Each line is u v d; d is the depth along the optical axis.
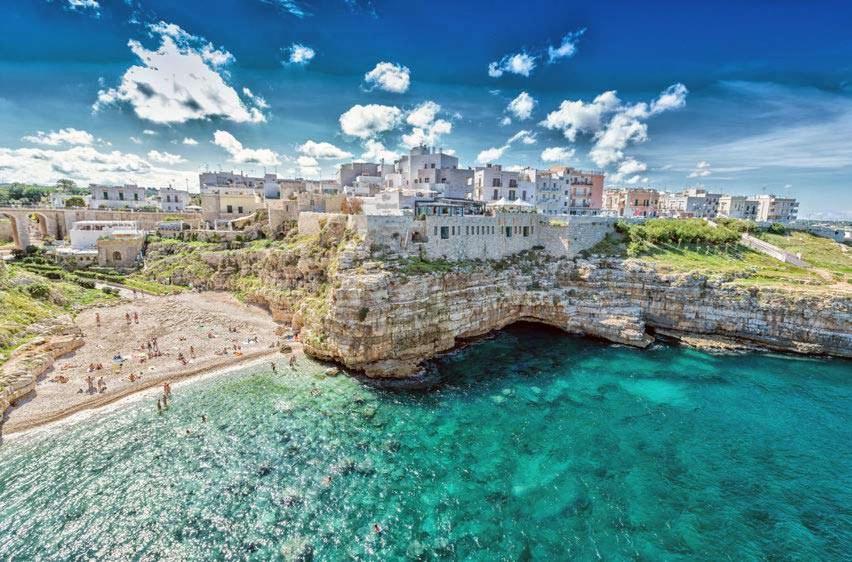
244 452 35.22
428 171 98.81
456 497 30.86
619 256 70.38
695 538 27.75
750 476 33.59
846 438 38.72
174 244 90.25
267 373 49.03
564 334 64.62
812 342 58.88
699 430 39.50
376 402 43.28
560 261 69.56
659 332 64.62
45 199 159.12
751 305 60.88
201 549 26.50
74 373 46.38
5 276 59.81
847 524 29.12
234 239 88.81
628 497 31.09
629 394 46.03
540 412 42.06
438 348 54.91
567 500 30.70
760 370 53.12
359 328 47.97
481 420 40.47
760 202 142.12
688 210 141.62
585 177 114.81
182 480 32.03
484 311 60.09
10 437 36.19
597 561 26.02
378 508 29.75
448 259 61.78
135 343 54.91
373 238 55.50
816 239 91.75
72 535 27.17
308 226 76.44
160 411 40.88
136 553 26.14
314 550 26.50
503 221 68.62
